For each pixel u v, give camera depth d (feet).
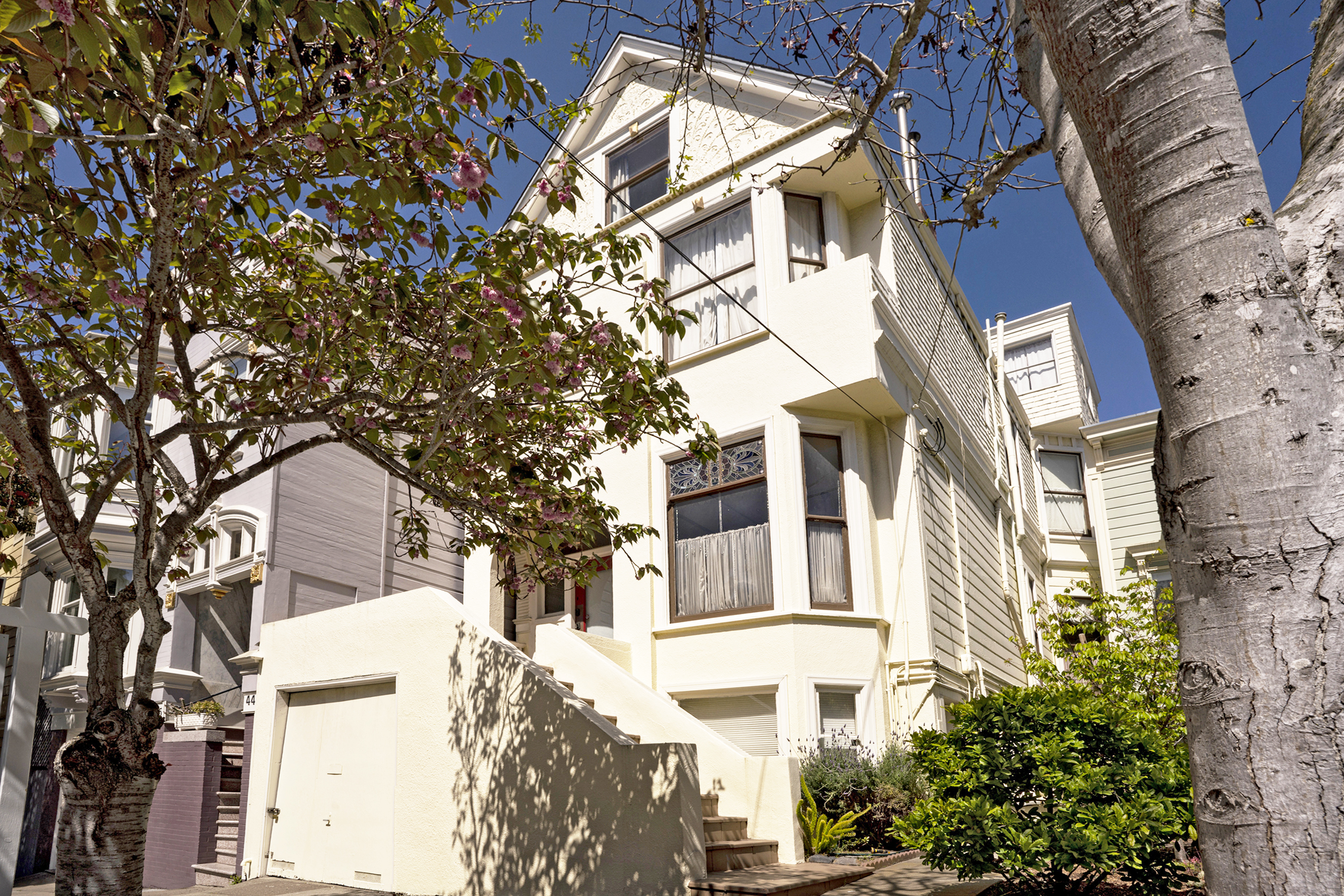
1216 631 6.34
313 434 43.86
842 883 22.84
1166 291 6.88
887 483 34.42
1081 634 34.35
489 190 17.19
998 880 21.89
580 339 21.89
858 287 32.94
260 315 20.71
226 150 15.39
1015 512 52.11
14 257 19.93
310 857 31.45
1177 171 6.89
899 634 32.58
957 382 45.62
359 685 32.01
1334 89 7.84
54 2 10.10
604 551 37.78
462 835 26.81
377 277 21.39
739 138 37.88
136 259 20.94
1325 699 5.79
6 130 11.44
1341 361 6.50
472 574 40.45
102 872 16.58
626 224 40.81
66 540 18.17
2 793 18.13
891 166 21.18
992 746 19.76
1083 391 68.23
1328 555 5.98
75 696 46.78
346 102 16.39
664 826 22.22
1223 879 6.07
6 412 17.08
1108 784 18.38
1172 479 6.87
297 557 41.73
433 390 22.45
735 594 33.09
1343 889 5.49
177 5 14.01
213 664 44.50
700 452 24.76
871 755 29.81
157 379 23.54
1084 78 7.50
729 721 32.19
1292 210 7.47
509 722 26.40
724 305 36.68
